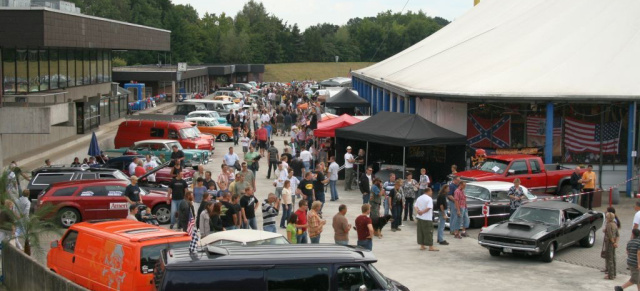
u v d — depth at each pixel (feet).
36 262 49.80
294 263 36.73
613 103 100.37
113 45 147.23
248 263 36.42
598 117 102.68
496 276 57.77
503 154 98.37
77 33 119.55
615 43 109.09
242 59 512.63
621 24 113.09
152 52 421.18
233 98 256.93
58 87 147.43
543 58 110.32
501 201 77.66
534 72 106.32
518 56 114.93
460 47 144.66
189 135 137.49
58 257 50.08
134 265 42.60
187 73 267.39
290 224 59.93
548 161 100.83
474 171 90.63
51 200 74.95
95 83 175.42
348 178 105.91
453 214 73.20
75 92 158.51
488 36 138.51
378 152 115.14
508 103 103.60
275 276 36.47
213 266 36.14
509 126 105.70
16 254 54.49
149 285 42.65
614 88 99.45
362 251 39.27
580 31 115.14
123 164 104.47
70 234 49.42
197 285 35.86
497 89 101.86
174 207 73.82
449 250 67.77
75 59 159.43
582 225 67.41
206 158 131.23
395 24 618.44
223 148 159.33
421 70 143.13
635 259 50.49
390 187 80.74
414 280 56.24
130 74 247.50
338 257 37.40
